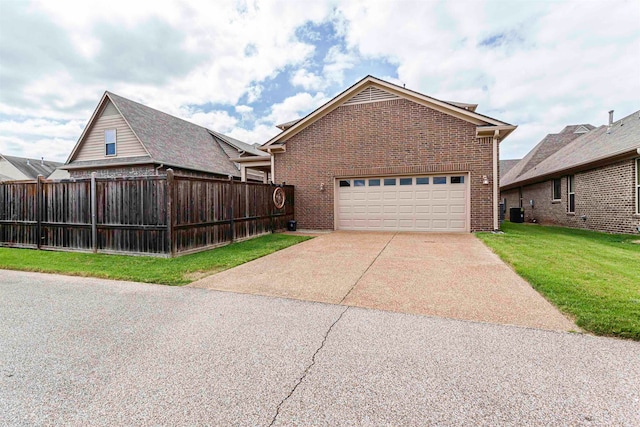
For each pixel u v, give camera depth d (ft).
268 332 10.28
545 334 9.77
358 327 10.57
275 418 6.27
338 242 29.01
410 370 7.89
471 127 33.86
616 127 43.34
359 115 37.65
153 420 6.26
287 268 19.20
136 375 7.87
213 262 20.59
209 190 25.88
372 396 6.90
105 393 7.16
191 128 66.03
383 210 37.63
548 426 5.93
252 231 31.81
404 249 24.99
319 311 12.12
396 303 12.91
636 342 9.14
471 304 12.60
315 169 39.47
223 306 12.76
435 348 9.01
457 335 9.83
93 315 11.88
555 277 15.24
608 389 7.02
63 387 7.39
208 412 6.48
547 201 49.39
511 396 6.82
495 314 11.50
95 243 24.73
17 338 9.98
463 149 34.17
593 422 6.02
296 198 40.24
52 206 26.40
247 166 49.26
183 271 18.40
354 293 14.30
